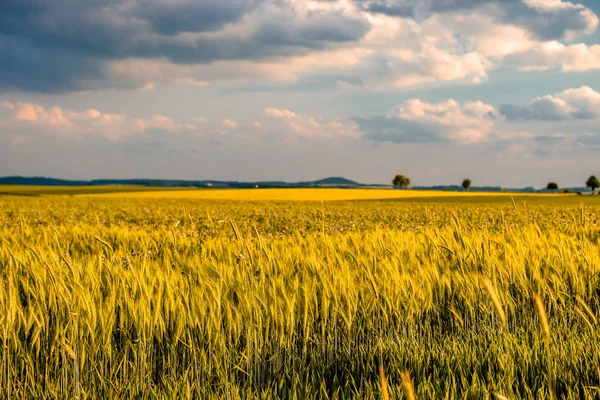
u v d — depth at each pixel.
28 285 4.60
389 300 4.73
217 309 4.18
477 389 3.42
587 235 9.45
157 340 4.27
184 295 4.34
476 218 20.83
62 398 3.57
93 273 4.76
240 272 5.05
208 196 67.19
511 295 5.44
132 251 8.39
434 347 4.30
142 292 4.21
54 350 3.94
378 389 3.54
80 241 9.88
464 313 5.11
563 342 4.27
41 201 42.81
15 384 3.70
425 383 3.45
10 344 3.88
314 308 4.73
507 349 3.87
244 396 3.56
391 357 4.07
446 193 85.19
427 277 5.36
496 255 6.10
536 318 5.00
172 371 3.87
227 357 3.99
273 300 4.45
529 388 3.55
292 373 4.04
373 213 25.25
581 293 5.40
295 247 7.13
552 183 151.38
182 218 20.02
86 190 97.00
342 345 4.51
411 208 31.42
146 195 70.56
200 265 5.36
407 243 7.40
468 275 5.29
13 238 9.62
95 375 3.83
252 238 8.52
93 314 3.89
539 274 5.56
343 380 4.05
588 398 3.29
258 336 4.16
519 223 16.98
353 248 7.18
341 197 66.25
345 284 4.88
